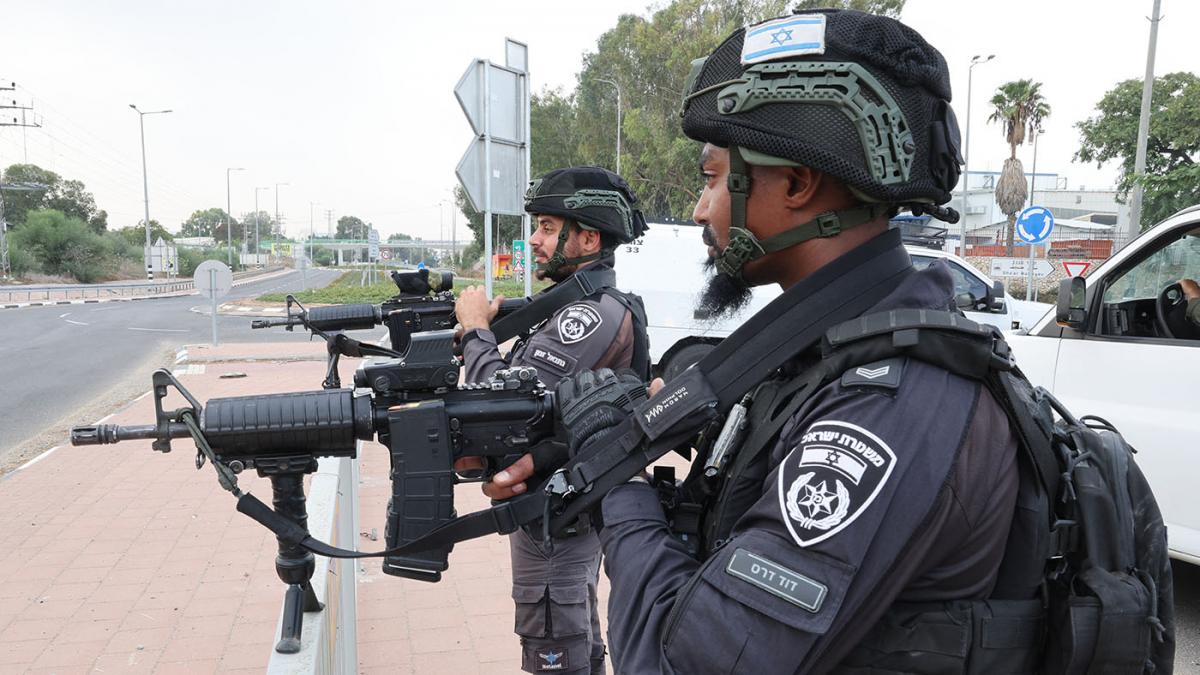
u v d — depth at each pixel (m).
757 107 0.92
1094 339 3.71
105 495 5.32
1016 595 0.89
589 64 40.19
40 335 17.47
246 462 1.26
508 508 1.20
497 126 5.16
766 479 0.90
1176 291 3.63
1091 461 0.96
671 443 1.02
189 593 3.73
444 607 3.63
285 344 14.72
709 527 1.01
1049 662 0.88
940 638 0.84
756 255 0.99
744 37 0.96
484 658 3.17
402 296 2.87
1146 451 3.43
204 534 4.55
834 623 0.78
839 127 0.89
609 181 2.32
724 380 0.99
